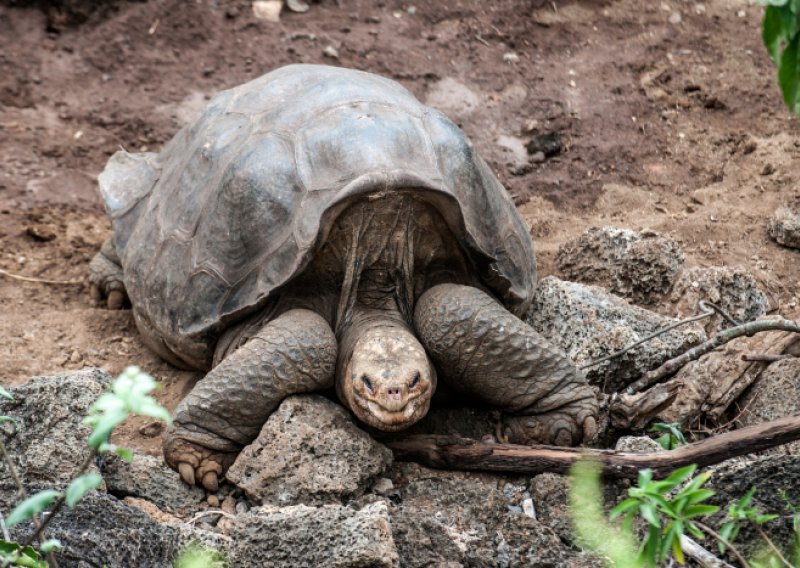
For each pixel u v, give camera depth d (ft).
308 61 47.83
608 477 25.90
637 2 51.88
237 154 29.68
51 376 27.25
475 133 44.24
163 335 30.50
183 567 22.24
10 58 47.73
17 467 25.63
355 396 26.50
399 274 28.94
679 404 28.96
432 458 27.17
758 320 29.94
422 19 50.67
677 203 40.29
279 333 27.14
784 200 39.78
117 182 35.27
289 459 25.99
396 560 22.93
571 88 46.65
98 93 46.39
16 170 41.96
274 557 23.35
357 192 26.99
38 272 37.11
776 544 23.53
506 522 25.11
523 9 51.19
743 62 48.19
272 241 28.19
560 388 27.99
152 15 49.98
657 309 33.60
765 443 25.22
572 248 35.35
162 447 28.07
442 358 28.07
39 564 20.02
